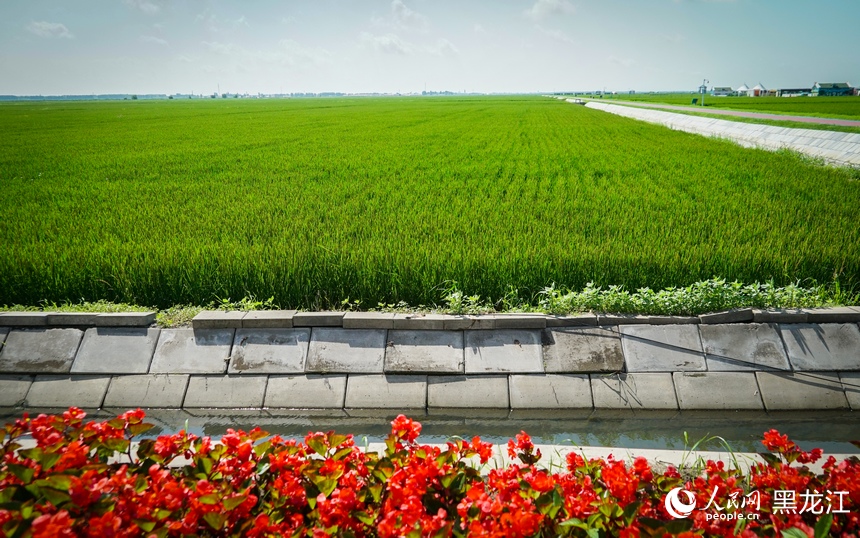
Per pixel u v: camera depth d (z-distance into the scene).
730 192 11.19
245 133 31.36
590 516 2.35
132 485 2.60
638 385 4.91
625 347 5.12
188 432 4.66
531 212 9.38
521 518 2.19
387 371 5.05
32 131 33.88
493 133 30.66
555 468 3.57
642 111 49.53
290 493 2.62
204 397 4.99
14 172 15.31
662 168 15.18
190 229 8.41
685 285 6.35
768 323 5.23
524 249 6.93
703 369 5.00
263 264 6.46
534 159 17.78
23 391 5.06
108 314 5.42
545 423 4.71
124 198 11.12
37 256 6.82
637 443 4.45
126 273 6.52
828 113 39.25
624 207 9.59
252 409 4.93
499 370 5.00
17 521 2.15
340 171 15.08
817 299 5.73
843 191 11.20
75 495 2.34
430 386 4.96
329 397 4.95
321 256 6.72
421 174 14.37
